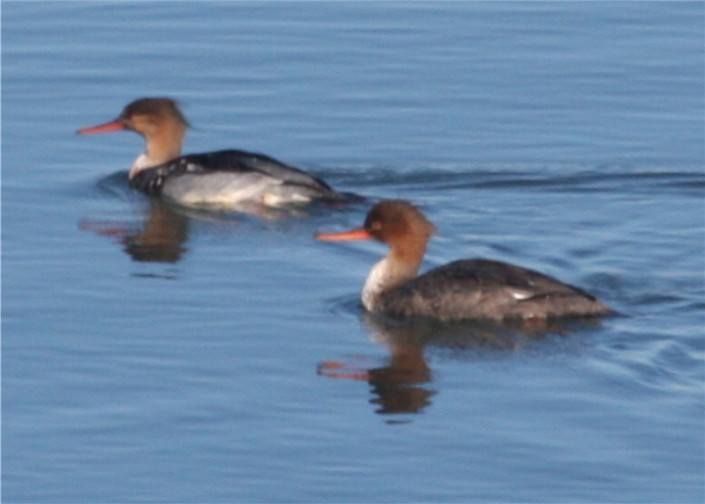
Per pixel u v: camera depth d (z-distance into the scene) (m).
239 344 19.81
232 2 32.16
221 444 17.39
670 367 19.02
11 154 26.64
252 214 24.86
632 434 17.53
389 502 16.33
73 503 16.39
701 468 16.89
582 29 30.95
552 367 19.09
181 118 26.42
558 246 23.12
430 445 17.38
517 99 28.39
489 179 25.86
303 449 17.30
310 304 21.09
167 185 25.48
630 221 24.12
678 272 22.12
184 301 21.11
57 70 29.33
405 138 27.16
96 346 19.70
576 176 25.88
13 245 23.20
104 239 23.55
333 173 26.12
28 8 31.69
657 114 27.89
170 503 16.38
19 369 19.09
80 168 26.47
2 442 17.44
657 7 31.89
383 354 19.56
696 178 25.73
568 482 16.67
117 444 17.41
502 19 31.42
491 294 20.36
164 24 31.16
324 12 31.75
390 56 29.91
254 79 29.06
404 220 21.02
